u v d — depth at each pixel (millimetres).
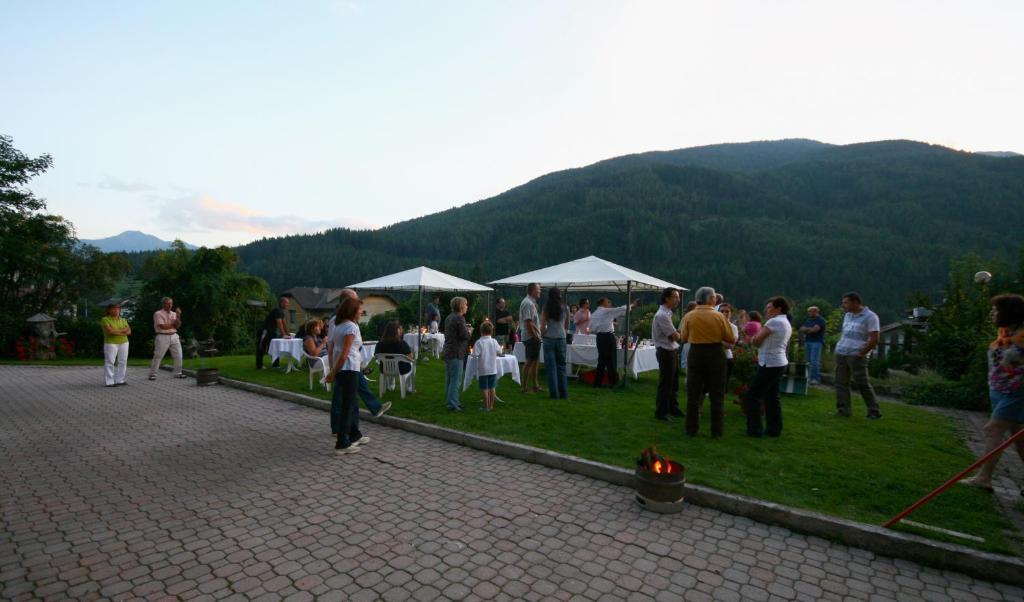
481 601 2869
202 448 5801
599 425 6590
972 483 4582
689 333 6094
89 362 17047
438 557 3357
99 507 4117
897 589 3088
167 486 4602
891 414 7766
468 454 5633
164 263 27688
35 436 6309
